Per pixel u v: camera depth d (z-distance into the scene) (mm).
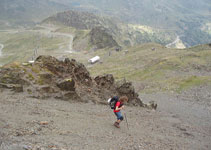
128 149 9320
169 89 60750
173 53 120938
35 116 11125
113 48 192000
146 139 12273
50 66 23172
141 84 70938
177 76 74312
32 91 18031
